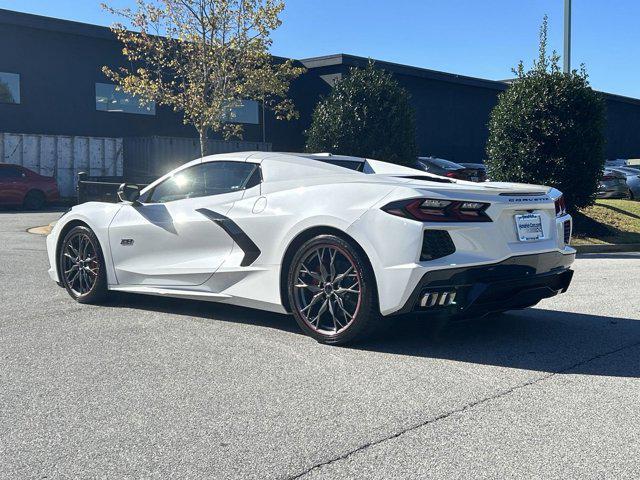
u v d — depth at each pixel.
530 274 4.61
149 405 3.45
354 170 5.49
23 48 22.83
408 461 2.79
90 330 5.05
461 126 34.41
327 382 3.82
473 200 4.34
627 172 20.80
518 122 12.77
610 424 3.20
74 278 6.17
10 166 19.41
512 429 3.13
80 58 24.00
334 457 2.83
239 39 15.27
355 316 4.41
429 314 4.34
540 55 13.26
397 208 4.27
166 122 26.16
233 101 16.61
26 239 11.45
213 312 5.71
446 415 3.31
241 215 5.07
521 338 4.91
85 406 3.44
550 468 2.73
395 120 13.73
